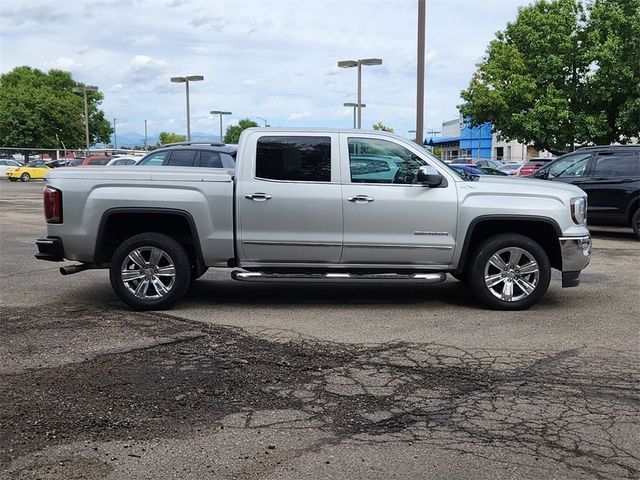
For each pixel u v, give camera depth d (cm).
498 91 2889
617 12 2667
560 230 717
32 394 467
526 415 436
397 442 394
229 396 467
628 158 1317
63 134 6500
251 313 715
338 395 470
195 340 606
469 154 8025
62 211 702
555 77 2822
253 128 719
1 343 592
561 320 688
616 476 353
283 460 370
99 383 490
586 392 478
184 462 367
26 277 927
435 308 743
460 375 513
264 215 706
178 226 744
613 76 2686
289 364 538
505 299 727
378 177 716
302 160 711
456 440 397
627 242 1316
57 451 379
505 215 712
